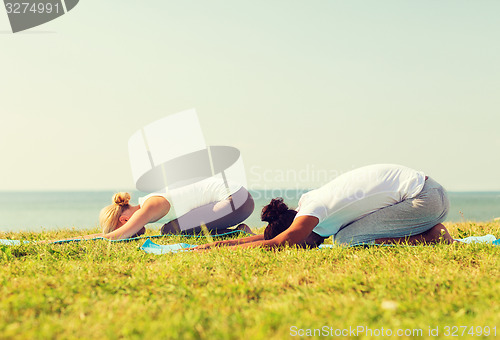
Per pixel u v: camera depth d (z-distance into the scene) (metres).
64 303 2.66
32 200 82.69
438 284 2.96
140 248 4.58
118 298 2.73
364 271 3.42
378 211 4.55
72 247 4.57
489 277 3.12
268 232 4.52
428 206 4.52
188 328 2.17
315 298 2.70
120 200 5.60
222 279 3.16
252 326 2.25
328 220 4.52
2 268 3.56
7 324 2.28
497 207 46.75
